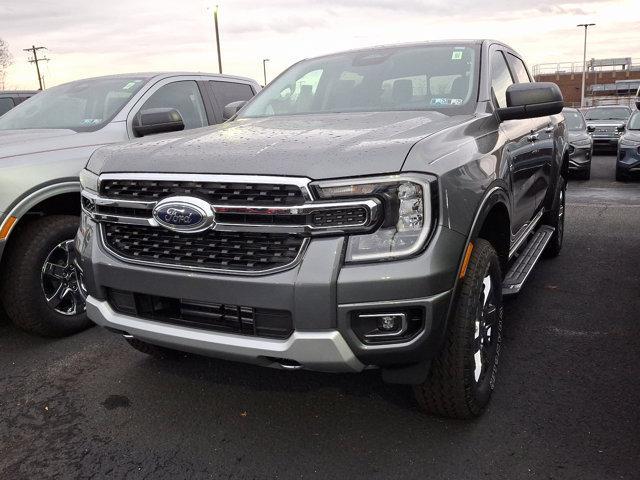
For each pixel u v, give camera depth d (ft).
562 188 18.53
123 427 9.59
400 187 7.44
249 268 7.84
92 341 13.21
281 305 7.59
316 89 12.98
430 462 8.36
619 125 63.77
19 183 12.38
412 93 11.83
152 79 17.43
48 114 16.47
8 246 12.62
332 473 8.21
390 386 10.61
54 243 13.00
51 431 9.55
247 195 7.75
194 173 8.09
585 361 11.34
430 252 7.47
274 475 8.21
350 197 7.41
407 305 7.39
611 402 9.77
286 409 9.96
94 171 9.47
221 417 9.79
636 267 17.81
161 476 8.29
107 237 9.21
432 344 7.75
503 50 14.02
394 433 9.11
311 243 7.52
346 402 10.12
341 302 7.38
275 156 7.89
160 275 8.38
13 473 8.48
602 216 27.14
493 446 8.66
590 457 8.29
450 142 8.73
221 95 19.72
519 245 13.23
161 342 8.70
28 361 12.23
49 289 13.32
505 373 10.92
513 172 11.33
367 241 7.43
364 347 7.59
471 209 8.35
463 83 11.69
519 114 11.03
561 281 16.55
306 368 7.88
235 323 8.16
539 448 8.55
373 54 13.48
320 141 8.36
